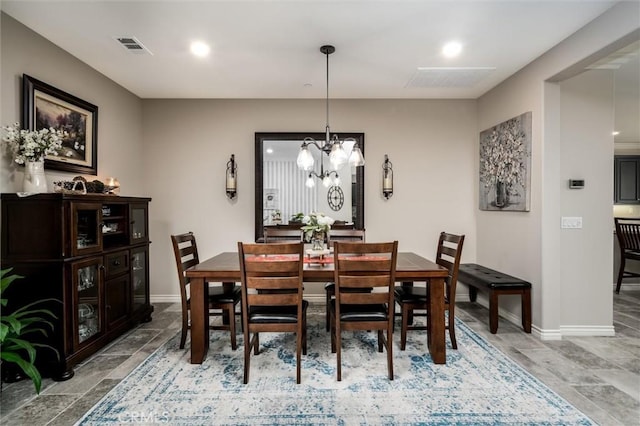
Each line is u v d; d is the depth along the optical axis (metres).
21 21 2.30
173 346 2.76
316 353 2.61
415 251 4.08
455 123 4.07
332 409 1.89
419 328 2.66
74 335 2.30
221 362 2.47
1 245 2.21
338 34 2.49
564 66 2.60
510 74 3.30
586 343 2.79
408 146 4.07
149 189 3.99
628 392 2.06
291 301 2.16
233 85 3.55
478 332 3.04
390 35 2.51
